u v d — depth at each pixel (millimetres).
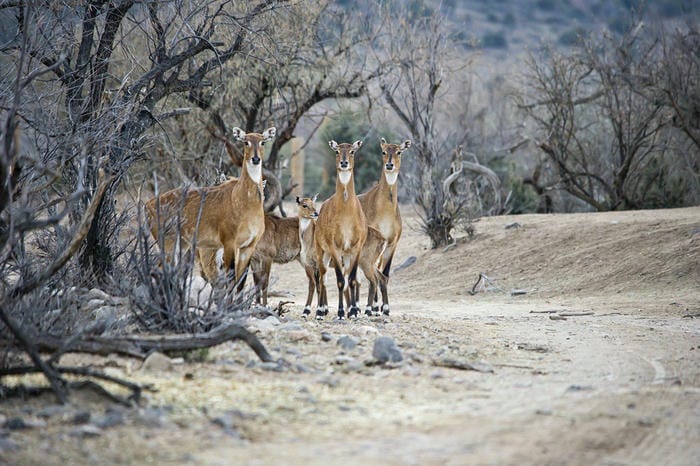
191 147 98000
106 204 50125
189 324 39875
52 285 42000
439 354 40906
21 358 33156
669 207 123250
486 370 37344
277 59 66250
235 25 58938
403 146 60594
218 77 84812
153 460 23359
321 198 155500
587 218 96438
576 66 127688
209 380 32062
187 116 93875
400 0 114312
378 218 60031
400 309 68812
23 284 35156
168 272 40906
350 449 24688
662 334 51375
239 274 54406
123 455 23625
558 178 131250
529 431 26969
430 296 79812
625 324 56688
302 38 90062
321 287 56281
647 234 83312
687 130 115750
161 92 55781
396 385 33188
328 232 54562
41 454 23391
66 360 34312
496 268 84875
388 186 59875
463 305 71750
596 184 131875
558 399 31578
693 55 121812
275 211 108562
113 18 52625
